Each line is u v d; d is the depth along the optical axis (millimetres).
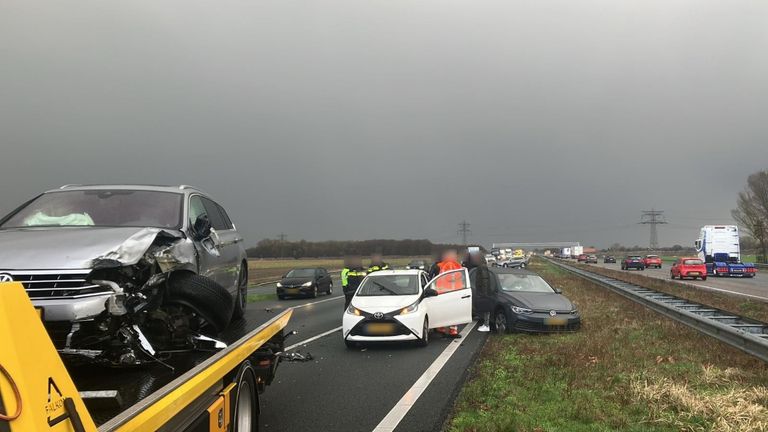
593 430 5305
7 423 1875
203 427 3502
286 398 6949
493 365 8500
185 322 4379
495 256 89875
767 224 57188
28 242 3746
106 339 3521
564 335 11141
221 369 3959
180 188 5777
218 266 5977
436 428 5609
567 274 38000
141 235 4004
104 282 3510
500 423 5500
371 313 10344
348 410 6367
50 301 3262
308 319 15938
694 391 6367
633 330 11148
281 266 63312
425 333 10750
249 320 6258
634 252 158750
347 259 14906
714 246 44375
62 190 5379
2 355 1910
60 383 2242
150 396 2912
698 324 10047
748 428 5141
